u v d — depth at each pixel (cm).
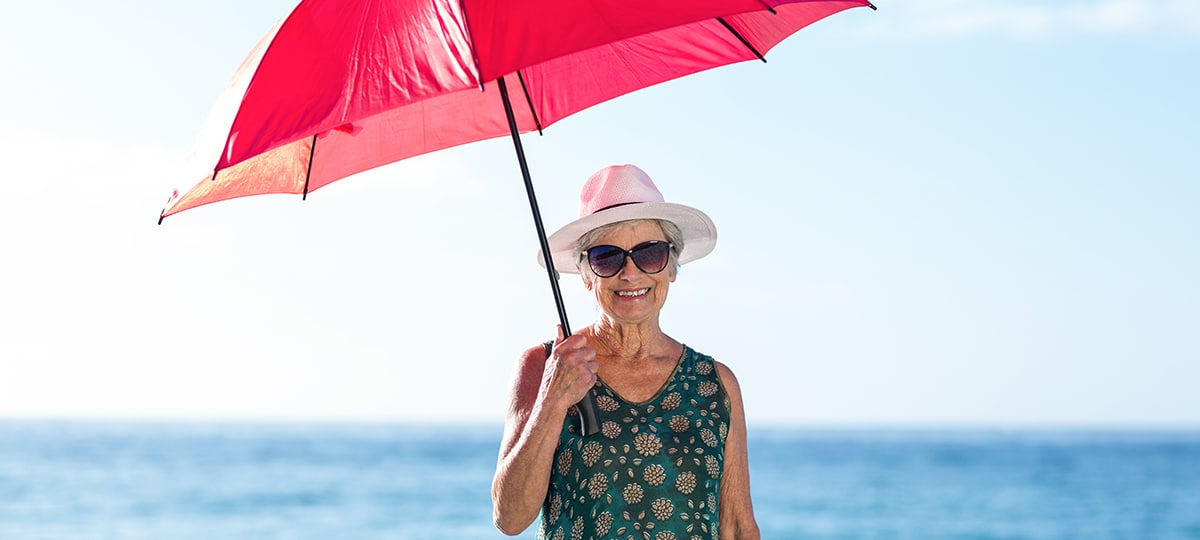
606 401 387
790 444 10875
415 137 431
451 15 312
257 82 327
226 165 312
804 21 412
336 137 416
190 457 7400
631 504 374
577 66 439
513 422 385
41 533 3847
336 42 324
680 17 308
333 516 4191
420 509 4356
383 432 14625
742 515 401
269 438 11425
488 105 437
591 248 390
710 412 390
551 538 382
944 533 4078
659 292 394
